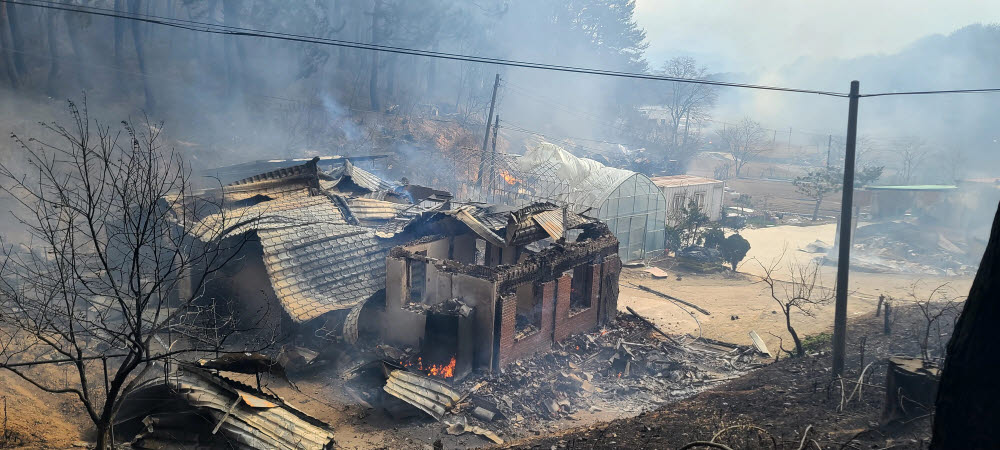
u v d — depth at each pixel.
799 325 25.70
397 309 21.41
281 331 21.25
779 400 15.04
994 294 4.34
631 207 38.75
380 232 25.11
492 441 16.34
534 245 29.27
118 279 22.67
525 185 41.22
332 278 22.67
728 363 21.98
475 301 20.12
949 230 43.41
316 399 18.56
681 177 54.66
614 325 25.69
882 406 13.20
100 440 9.65
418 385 18.19
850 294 30.80
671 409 16.02
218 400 14.12
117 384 9.68
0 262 22.12
